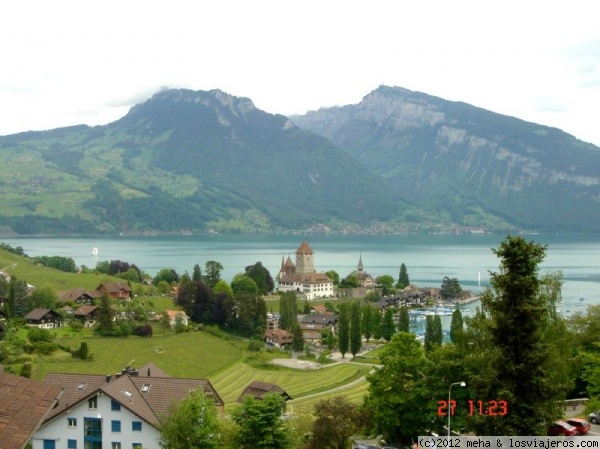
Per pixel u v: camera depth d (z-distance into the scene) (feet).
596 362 262.47
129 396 280.92
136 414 270.46
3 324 609.42
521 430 191.31
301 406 412.36
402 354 260.21
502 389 189.78
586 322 351.05
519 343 192.95
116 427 273.13
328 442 265.75
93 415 274.57
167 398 288.92
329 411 268.21
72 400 280.72
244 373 599.16
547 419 193.77
